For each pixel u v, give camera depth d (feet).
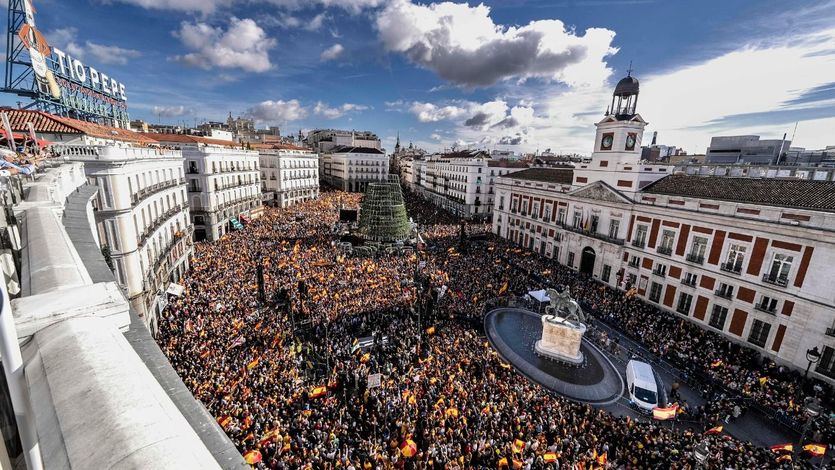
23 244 22.44
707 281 127.85
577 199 183.93
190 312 111.24
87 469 6.45
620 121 160.35
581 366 108.58
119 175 100.99
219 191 216.13
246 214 253.85
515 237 234.99
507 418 74.69
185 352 87.61
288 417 71.15
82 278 18.39
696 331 125.29
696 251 131.85
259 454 56.95
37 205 31.45
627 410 92.43
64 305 13.76
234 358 87.10
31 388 9.79
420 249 196.85
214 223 208.23
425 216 328.29
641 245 151.74
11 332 10.03
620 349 118.93
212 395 71.82
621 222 160.45
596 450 68.64
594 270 174.29
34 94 137.69
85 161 94.94
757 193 122.31
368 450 64.03
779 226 108.06
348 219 230.07
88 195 53.57
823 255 99.55
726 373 101.09
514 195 236.22
